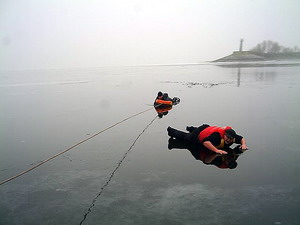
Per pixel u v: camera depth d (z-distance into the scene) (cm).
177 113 917
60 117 978
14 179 432
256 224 278
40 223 304
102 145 594
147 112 988
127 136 657
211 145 493
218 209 309
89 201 347
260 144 528
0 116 1072
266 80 1934
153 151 529
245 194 338
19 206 345
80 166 473
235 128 656
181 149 533
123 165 464
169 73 4234
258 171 402
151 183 386
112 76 4106
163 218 298
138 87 2111
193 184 373
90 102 1354
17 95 1880
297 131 605
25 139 692
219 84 1902
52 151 577
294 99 1055
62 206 338
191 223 286
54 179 423
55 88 2345
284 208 303
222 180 380
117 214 312
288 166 414
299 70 2823
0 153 582
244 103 1024
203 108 977
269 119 734
